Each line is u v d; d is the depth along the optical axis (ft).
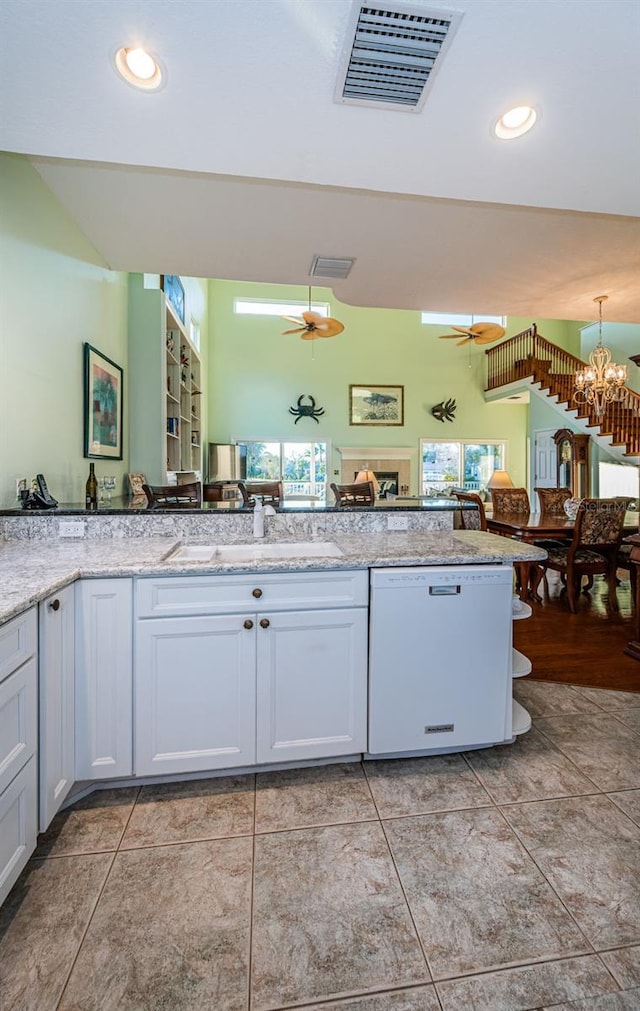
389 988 3.69
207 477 29.66
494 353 32.81
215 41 4.16
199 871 4.72
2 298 7.33
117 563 5.85
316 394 32.14
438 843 5.08
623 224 9.66
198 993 3.65
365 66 4.43
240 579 5.84
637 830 5.26
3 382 7.39
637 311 14.89
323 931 4.13
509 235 10.13
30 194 8.14
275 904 4.37
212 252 10.82
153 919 4.22
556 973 3.80
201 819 5.41
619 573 18.92
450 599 6.26
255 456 31.91
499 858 4.88
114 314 13.00
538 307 14.67
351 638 6.12
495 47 4.22
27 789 4.54
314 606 6.01
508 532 14.58
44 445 8.76
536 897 4.45
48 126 5.25
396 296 13.62
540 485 29.81
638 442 20.99
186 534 7.94
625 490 24.94
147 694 5.73
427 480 33.55
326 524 8.30
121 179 8.09
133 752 5.75
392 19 3.94
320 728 6.12
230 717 5.91
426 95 4.79
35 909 4.30
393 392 32.78
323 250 10.75
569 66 4.44
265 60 4.35
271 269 11.80
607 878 4.65
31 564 5.79
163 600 5.70
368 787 5.95
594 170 6.12
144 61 4.38
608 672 9.36
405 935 4.10
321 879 4.64
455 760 6.50
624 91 4.75
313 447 32.48
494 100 4.87
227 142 5.55
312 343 32.09
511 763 6.45
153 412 14.67
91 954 3.92
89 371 10.77
